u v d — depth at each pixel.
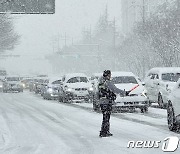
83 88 37.88
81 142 15.73
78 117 25.05
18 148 14.59
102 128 17.03
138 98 26.50
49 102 40.38
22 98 48.50
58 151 13.91
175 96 17.97
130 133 17.69
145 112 27.14
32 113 28.23
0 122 22.86
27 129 19.78
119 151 13.73
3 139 16.75
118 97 26.34
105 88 16.92
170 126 18.34
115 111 28.52
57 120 23.55
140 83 27.92
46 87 45.62
